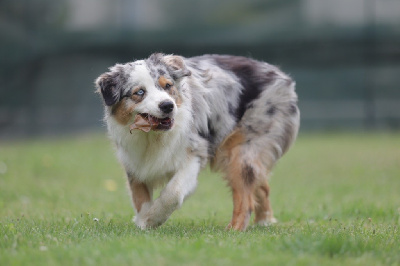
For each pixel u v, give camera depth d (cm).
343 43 2584
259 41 2548
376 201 1193
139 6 2539
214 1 2525
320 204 1184
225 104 910
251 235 771
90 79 2605
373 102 2792
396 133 2742
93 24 2530
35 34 2506
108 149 2159
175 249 631
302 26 2548
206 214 1074
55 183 1470
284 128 955
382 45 2603
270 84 945
